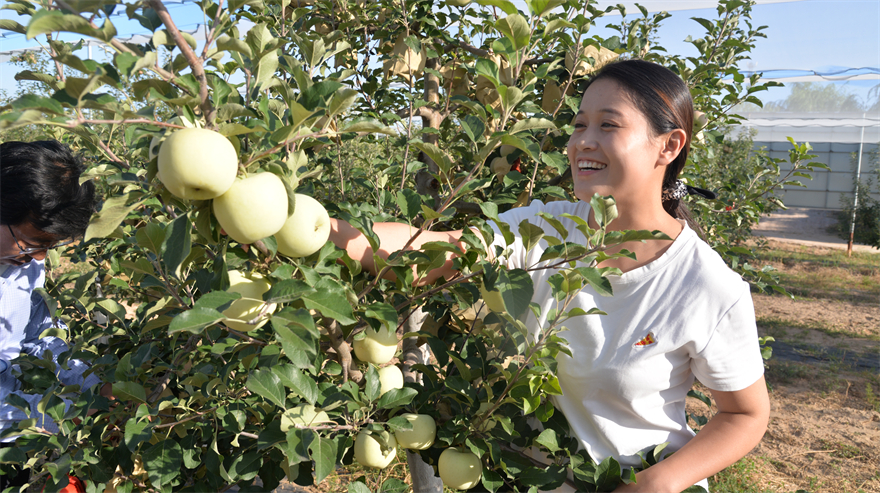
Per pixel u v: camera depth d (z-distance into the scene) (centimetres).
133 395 139
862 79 803
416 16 263
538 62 267
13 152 164
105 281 278
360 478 142
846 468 449
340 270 131
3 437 139
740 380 136
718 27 346
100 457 147
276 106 120
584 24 222
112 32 75
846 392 592
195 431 147
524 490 148
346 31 282
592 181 137
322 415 127
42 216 167
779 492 409
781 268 1282
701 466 132
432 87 273
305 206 102
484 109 139
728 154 955
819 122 1148
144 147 147
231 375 147
